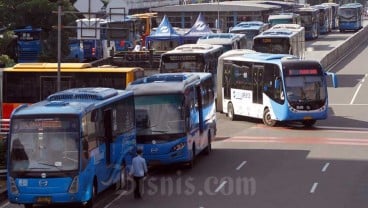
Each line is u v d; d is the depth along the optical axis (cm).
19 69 9012
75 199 5016
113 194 5756
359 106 11038
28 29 13425
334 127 9219
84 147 5078
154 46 14425
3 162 6222
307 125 9406
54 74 8950
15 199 5041
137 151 5659
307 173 6384
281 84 9156
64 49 13675
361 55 19000
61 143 5031
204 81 7381
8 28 13000
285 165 6775
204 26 14862
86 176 5097
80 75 8819
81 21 9225
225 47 12800
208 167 6750
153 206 5275
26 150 5041
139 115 6425
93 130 5300
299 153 7406
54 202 5006
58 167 5006
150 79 6862
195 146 6838
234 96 10081
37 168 5009
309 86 9131
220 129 9288
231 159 7144
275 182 6034
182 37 14350
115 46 16325
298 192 5647
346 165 6744
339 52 18562
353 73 15250
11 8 12925
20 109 5216
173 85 6488
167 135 6384
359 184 5912
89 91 5775
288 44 13038
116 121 5822
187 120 6469
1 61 10688
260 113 9581
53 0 13450
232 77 10125
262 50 13162
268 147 7819
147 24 18775
